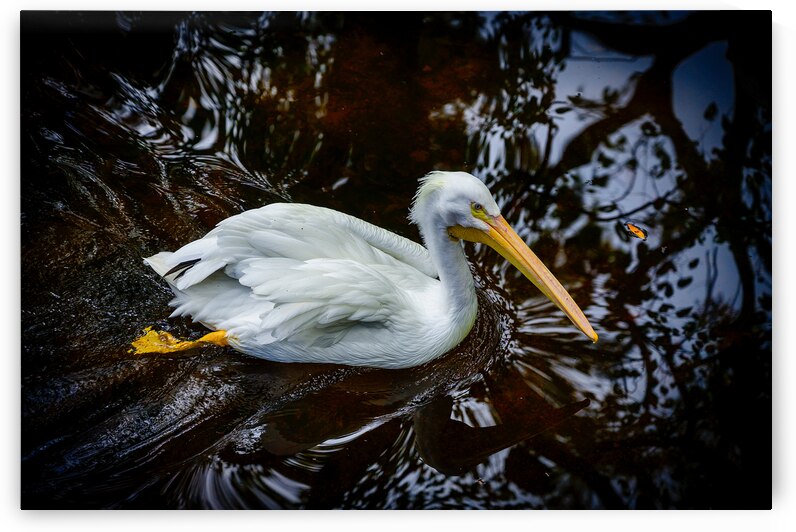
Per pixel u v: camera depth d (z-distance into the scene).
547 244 5.46
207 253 4.36
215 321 4.54
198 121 6.18
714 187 5.76
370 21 6.90
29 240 5.00
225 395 4.43
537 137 6.16
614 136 6.16
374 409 4.47
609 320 4.98
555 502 3.98
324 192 5.69
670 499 4.02
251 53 6.70
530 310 5.11
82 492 3.91
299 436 4.26
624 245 5.44
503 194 5.77
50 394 4.29
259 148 6.00
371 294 4.45
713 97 6.30
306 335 4.46
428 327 4.66
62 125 5.90
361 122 6.24
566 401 4.51
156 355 4.53
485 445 4.26
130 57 6.46
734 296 5.09
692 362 4.70
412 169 5.89
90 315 4.68
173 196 5.50
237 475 4.02
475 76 6.64
